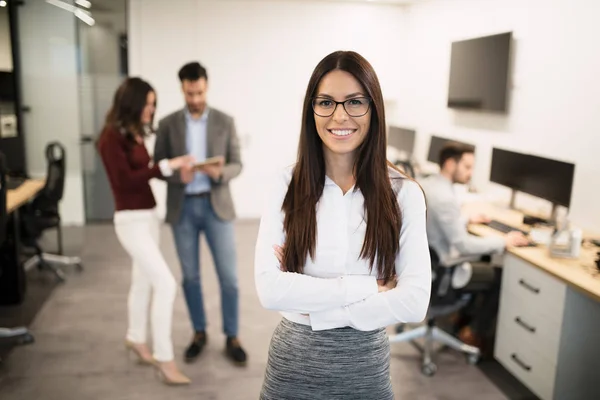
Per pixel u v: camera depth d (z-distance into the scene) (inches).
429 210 117.5
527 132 164.4
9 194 159.6
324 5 249.6
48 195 172.2
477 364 128.2
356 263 52.5
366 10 253.4
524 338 112.5
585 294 94.0
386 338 54.2
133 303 119.0
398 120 266.8
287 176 54.6
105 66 239.3
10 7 225.1
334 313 49.8
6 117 231.0
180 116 121.2
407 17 254.4
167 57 242.5
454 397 113.0
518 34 168.2
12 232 153.3
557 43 149.6
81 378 116.3
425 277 51.3
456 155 117.6
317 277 52.6
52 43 233.3
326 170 52.7
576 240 111.4
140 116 106.6
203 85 117.3
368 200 51.6
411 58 251.0
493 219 146.0
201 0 240.4
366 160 51.5
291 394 51.9
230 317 126.3
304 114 52.0
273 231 53.7
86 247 213.5
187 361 124.3
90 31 235.6
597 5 133.8
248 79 249.9
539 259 109.7
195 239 123.0
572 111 143.7
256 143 255.9
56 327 141.8
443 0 219.1
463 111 203.9
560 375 103.0
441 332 128.6
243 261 200.8
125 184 106.0
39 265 185.9
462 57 197.6
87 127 242.2
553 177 135.6
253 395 111.5
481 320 135.0
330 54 50.9
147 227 109.9
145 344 121.6
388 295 49.9
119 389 112.3
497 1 179.9
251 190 260.2
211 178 119.0
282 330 53.2
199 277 125.7
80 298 162.1
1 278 154.6
